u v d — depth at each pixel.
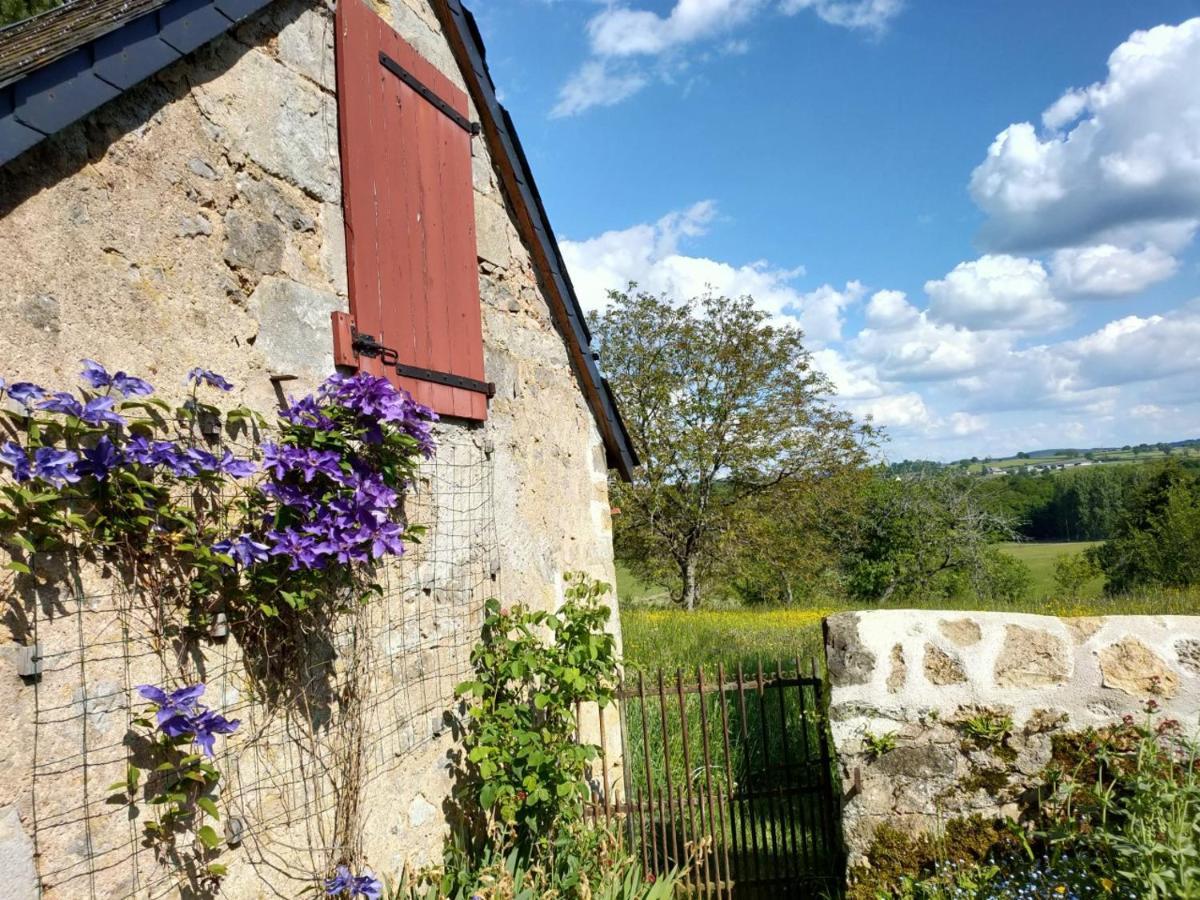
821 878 4.40
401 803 3.57
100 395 2.29
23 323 2.12
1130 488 36.06
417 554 3.84
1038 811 3.75
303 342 3.19
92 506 2.25
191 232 2.70
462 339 4.34
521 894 3.44
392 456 3.30
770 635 10.47
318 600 3.11
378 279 3.64
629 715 6.27
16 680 2.03
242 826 2.68
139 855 2.32
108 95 2.27
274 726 2.86
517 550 4.83
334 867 3.05
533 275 5.43
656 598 24.23
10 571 2.03
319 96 3.40
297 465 2.85
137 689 2.28
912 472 29.66
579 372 5.98
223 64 2.91
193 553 2.55
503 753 3.94
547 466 5.34
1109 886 3.04
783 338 21.59
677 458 21.08
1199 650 3.74
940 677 3.94
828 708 4.11
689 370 21.78
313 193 3.32
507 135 4.98
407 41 4.14
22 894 1.99
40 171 2.21
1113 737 3.68
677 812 5.45
